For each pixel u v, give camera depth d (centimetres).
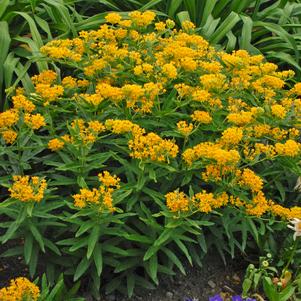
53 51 128
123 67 130
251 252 132
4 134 116
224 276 128
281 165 128
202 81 125
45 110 125
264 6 194
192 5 173
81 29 161
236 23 178
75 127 116
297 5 182
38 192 108
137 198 118
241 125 125
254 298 123
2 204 107
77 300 113
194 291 124
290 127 132
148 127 127
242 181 118
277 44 172
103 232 112
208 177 118
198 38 138
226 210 122
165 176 122
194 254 123
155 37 136
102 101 122
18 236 112
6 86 145
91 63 131
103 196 109
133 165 118
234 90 130
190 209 112
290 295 118
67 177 121
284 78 140
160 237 112
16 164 121
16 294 103
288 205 134
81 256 115
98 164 117
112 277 121
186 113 131
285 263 128
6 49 149
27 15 153
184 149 123
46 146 120
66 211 121
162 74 128
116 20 138
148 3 169
